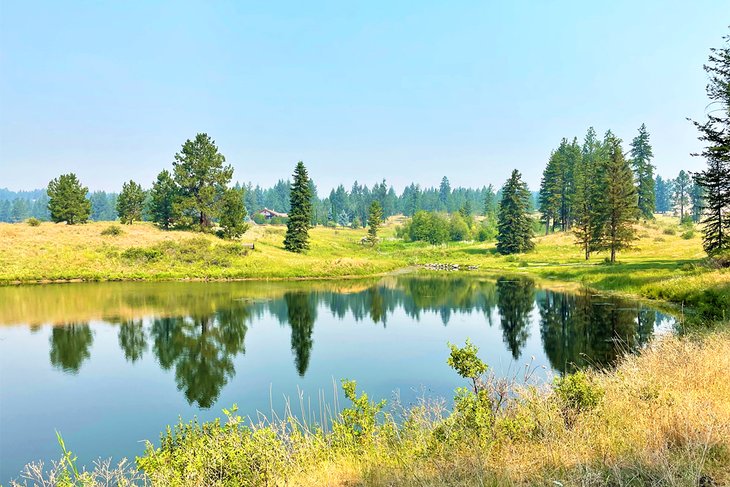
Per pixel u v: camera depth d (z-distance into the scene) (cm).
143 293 3794
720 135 3002
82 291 3847
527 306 3112
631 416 651
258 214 15038
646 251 6338
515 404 755
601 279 4025
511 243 7838
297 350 2059
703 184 3272
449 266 6881
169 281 4688
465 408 694
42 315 2831
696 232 6988
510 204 7888
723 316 1747
